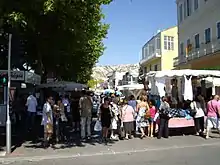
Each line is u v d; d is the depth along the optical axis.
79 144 14.79
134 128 17.05
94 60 37.56
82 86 28.41
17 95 23.41
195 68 31.53
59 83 28.02
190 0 33.12
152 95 19.92
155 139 16.02
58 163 10.94
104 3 14.58
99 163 10.65
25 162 11.36
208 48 27.91
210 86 21.80
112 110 16.05
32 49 25.08
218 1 26.41
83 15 14.20
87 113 16.34
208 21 28.64
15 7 12.09
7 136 12.88
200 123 17.14
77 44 19.48
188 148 13.42
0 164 11.09
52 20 15.48
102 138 16.05
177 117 16.92
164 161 10.59
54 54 26.12
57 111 15.37
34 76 23.75
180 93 20.84
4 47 21.86
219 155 11.46
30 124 20.33
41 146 14.37
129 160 11.03
